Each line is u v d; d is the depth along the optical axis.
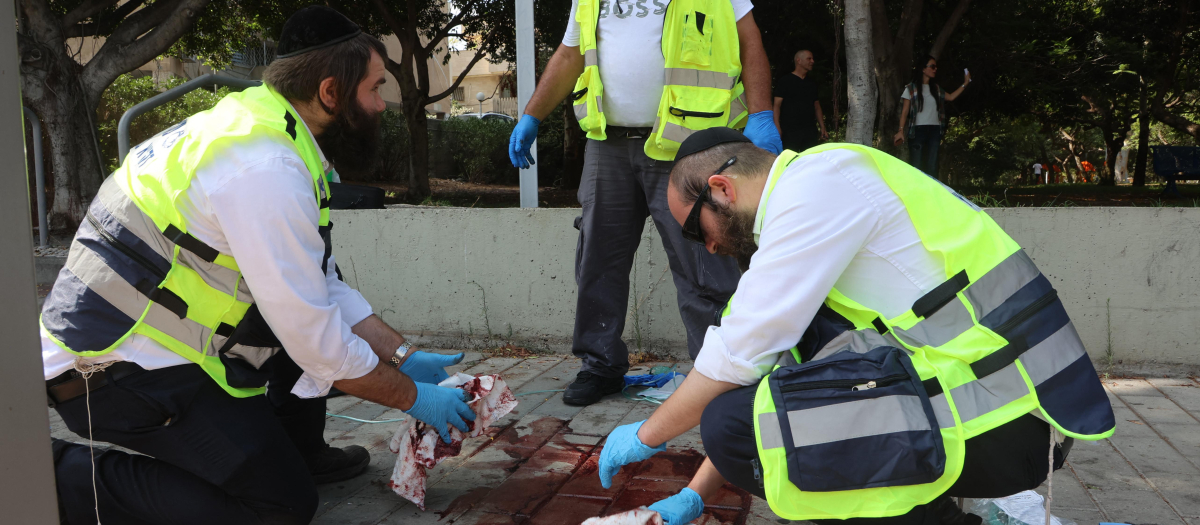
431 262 4.36
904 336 1.52
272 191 1.64
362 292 4.50
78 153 8.65
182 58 14.37
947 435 1.44
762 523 2.19
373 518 2.30
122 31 8.84
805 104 7.32
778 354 1.61
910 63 10.88
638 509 1.77
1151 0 15.30
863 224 1.52
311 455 2.51
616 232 3.31
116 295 1.65
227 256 1.71
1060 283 3.64
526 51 4.54
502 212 4.21
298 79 1.80
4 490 1.13
